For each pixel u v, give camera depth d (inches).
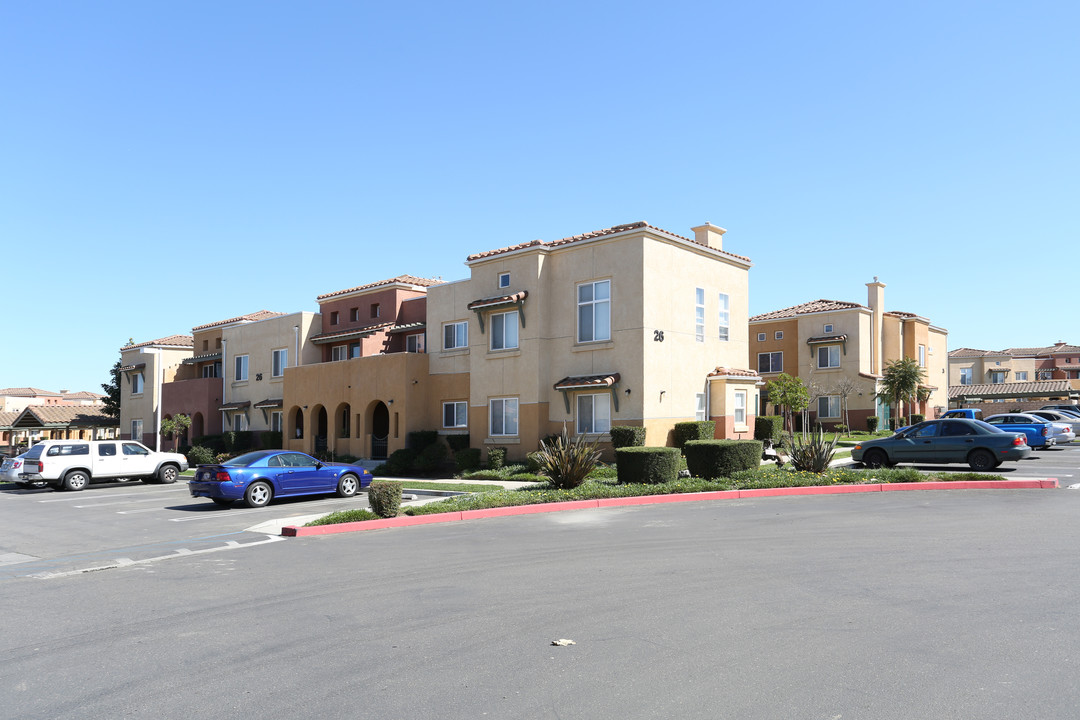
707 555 413.1
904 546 418.0
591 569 387.9
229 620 316.5
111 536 606.2
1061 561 367.2
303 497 853.8
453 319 1199.6
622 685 226.7
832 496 673.0
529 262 1069.8
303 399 1411.2
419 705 217.5
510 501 655.8
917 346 1870.1
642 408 946.7
